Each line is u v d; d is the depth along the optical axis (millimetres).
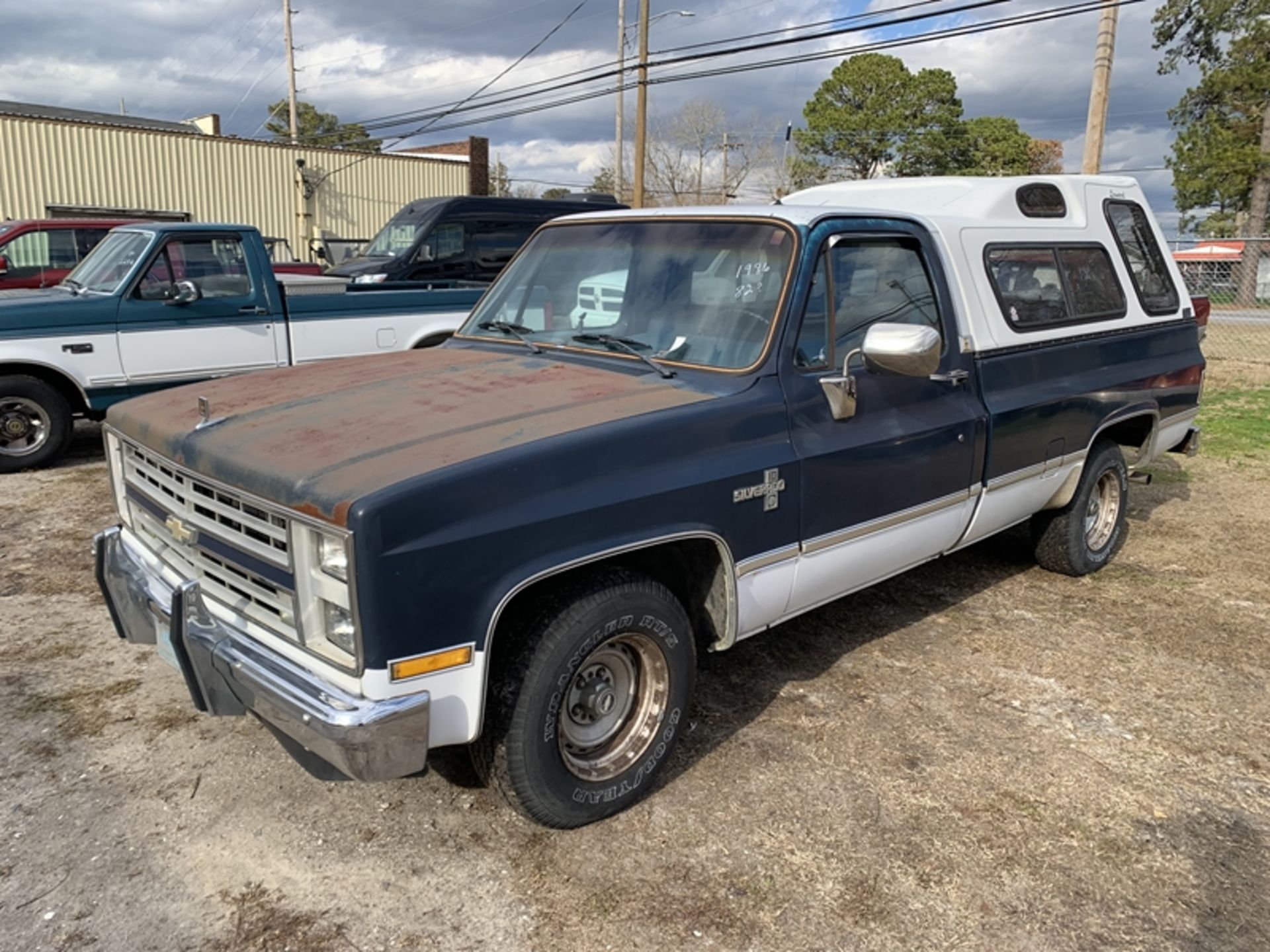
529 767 2924
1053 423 4836
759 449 3379
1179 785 3553
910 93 41656
